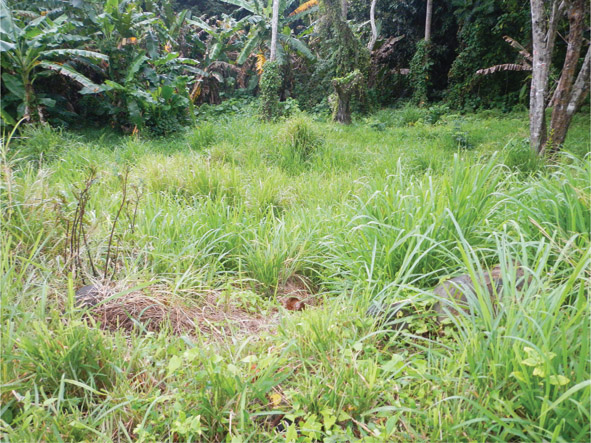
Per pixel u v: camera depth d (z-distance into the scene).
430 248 2.79
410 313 2.67
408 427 1.85
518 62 18.33
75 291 2.86
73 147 7.78
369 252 3.21
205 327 2.79
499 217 3.35
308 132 7.93
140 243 3.49
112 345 2.31
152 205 4.30
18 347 2.18
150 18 13.78
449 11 21.91
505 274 2.27
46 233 3.23
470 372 1.98
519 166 6.29
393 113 17.64
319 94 19.86
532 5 7.96
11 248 3.09
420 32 23.62
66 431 1.86
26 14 11.72
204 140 9.08
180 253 3.35
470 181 3.35
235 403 1.99
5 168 3.34
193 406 2.01
